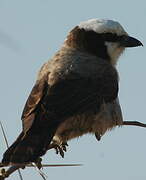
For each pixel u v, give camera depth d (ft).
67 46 40.55
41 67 37.60
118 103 37.91
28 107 31.71
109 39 40.29
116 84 37.76
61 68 35.40
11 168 21.54
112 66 39.11
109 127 36.88
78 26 40.98
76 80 34.60
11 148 27.04
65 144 34.24
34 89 33.32
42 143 28.53
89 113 34.32
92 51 39.83
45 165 21.77
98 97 35.14
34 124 30.04
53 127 30.22
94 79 35.83
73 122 33.40
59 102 31.89
